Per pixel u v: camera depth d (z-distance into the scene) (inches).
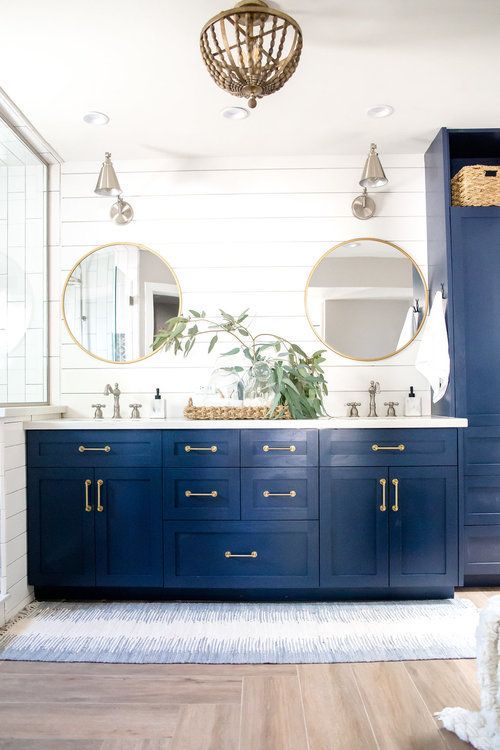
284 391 106.6
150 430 100.9
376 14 77.5
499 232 110.0
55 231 125.9
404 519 99.8
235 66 69.6
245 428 100.1
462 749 58.9
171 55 86.7
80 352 124.6
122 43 83.7
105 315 124.7
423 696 69.6
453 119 108.2
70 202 126.1
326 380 122.7
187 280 124.6
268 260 124.2
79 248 125.8
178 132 112.7
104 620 92.8
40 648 82.6
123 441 100.9
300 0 74.2
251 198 124.7
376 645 83.0
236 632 87.8
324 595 101.6
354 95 98.7
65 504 101.3
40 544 101.0
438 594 102.1
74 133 112.8
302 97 99.1
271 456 99.8
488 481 106.0
